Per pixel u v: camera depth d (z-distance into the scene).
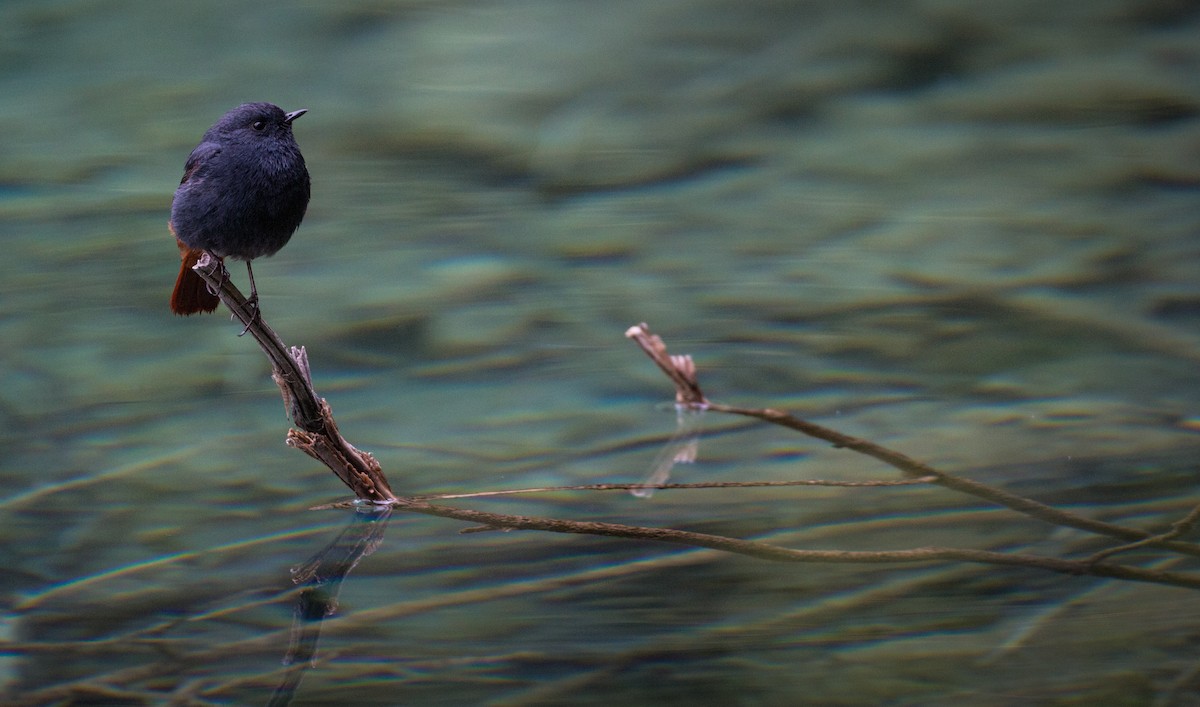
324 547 8.49
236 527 8.88
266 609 7.56
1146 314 13.39
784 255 15.27
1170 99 19.58
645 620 7.32
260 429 10.78
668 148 18.55
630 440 10.62
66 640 7.18
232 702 6.45
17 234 15.52
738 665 6.75
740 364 12.37
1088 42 21.23
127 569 8.16
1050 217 16.16
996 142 18.61
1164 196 16.78
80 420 10.91
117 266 14.62
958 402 11.33
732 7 21.98
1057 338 12.81
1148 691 6.37
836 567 8.01
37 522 8.94
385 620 7.40
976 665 6.70
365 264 14.92
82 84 20.09
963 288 14.24
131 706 6.43
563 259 15.16
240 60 20.86
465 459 10.24
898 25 21.53
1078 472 9.62
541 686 6.56
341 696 6.51
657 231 15.97
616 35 21.38
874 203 16.81
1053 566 7.82
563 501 9.31
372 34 21.64
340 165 17.98
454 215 16.47
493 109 19.58
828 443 10.41
